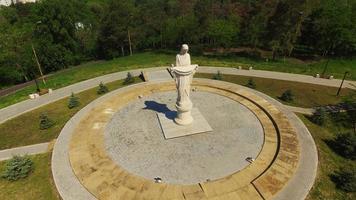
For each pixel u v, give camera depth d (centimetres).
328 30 5091
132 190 1847
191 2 7125
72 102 3130
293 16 4706
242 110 2869
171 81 3666
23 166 2061
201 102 3047
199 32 6172
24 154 2325
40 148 2420
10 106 3297
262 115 2753
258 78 3975
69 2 6091
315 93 3466
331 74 4269
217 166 2066
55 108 3175
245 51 6016
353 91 3512
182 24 6159
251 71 4288
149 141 2378
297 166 2044
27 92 3762
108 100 3141
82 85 3869
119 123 2672
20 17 7625
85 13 6931
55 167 2111
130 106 2998
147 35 6906
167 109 2889
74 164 2114
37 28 5575
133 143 2359
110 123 2680
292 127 2527
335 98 3322
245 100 3069
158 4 7356
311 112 2934
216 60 5112
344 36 4941
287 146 2253
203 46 6512
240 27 5703
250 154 2195
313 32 5584
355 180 1858
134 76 4119
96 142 2383
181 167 2061
